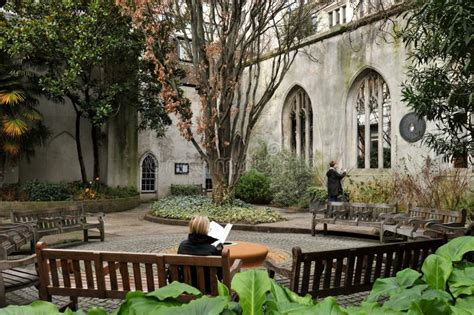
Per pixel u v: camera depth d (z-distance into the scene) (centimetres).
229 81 1221
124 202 1642
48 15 1519
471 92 527
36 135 1585
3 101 1399
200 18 1233
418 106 609
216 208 1208
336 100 1622
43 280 369
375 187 1349
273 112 1889
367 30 1501
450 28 449
